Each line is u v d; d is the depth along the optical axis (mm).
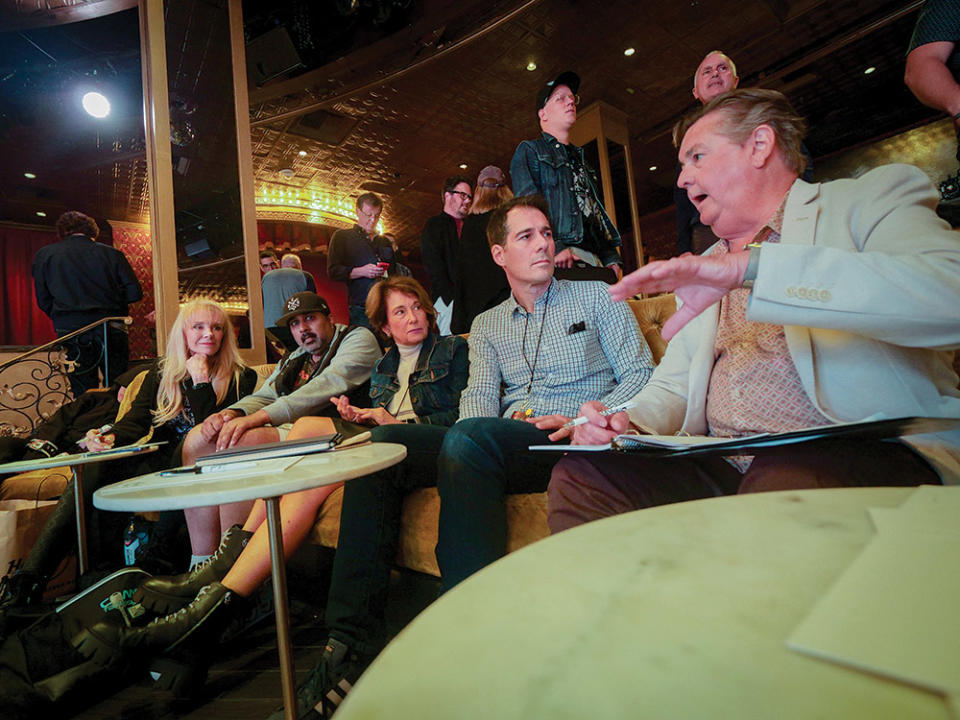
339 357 2070
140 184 7633
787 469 678
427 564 1227
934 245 718
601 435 1014
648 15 5211
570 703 167
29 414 3850
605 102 6570
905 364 770
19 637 1139
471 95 6223
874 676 168
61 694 1080
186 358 2184
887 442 687
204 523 1580
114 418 2346
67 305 3537
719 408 987
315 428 1536
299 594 1796
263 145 6938
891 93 6879
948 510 318
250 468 983
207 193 3422
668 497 871
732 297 1016
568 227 2426
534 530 1089
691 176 1004
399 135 6973
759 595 235
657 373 1174
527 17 5102
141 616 1216
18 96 5543
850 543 287
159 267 3180
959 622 189
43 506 1863
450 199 3113
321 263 10117
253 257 3494
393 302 1854
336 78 5754
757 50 5879
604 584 264
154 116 3244
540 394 1556
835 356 816
